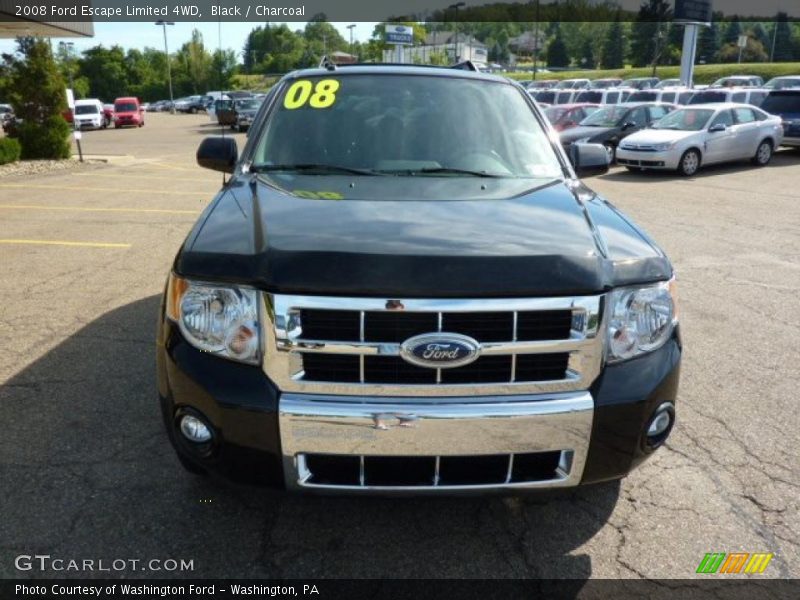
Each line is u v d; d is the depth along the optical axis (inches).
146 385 150.8
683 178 559.8
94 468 118.3
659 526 106.6
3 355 167.2
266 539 101.7
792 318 207.3
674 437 133.9
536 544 102.0
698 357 175.5
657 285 93.7
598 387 88.7
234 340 87.7
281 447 86.6
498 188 119.2
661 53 3602.4
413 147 133.8
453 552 100.0
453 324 84.0
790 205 420.8
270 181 120.4
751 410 145.8
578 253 89.5
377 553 99.3
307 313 84.0
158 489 112.7
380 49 2608.3
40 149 703.1
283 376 85.6
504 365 86.0
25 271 247.6
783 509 111.3
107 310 202.1
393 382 85.1
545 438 87.1
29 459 120.8
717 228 347.6
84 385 150.6
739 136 603.8
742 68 2326.5
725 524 107.3
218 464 90.5
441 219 99.0
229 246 92.0
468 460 89.2
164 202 415.8
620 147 581.9
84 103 1450.5
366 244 88.3
